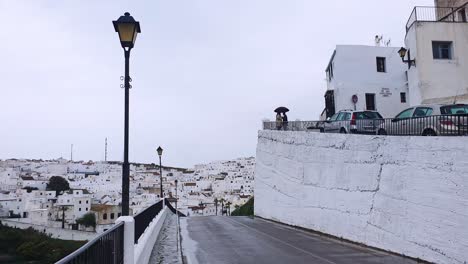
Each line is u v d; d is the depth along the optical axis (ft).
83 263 12.91
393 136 44.50
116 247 20.92
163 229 69.72
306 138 73.36
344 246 50.60
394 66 120.37
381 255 42.83
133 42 29.30
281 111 111.45
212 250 47.39
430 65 84.43
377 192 47.50
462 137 33.71
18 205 229.86
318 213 66.03
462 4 94.12
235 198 340.39
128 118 28.91
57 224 214.48
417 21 85.71
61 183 353.72
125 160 28.17
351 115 75.41
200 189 457.27
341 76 118.73
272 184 93.71
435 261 36.35
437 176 36.52
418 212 39.17
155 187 408.46
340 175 58.34
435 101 82.99
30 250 85.20
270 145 96.78
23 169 495.41
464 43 85.76
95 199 287.69
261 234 65.26
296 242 54.85
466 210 32.81
